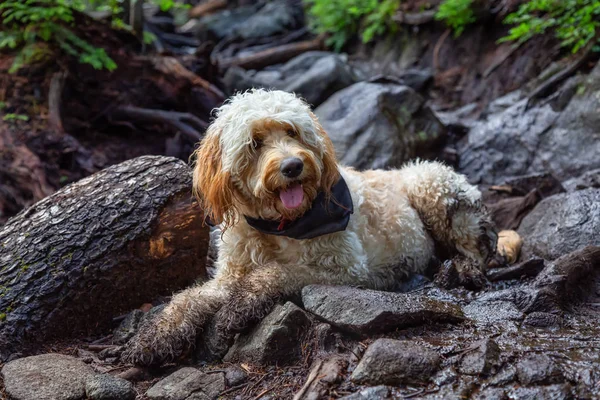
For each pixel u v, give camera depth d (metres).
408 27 12.38
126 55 9.07
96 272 4.63
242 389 3.68
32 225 4.69
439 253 5.58
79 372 3.88
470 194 5.34
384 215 4.98
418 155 8.60
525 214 6.60
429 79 10.95
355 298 3.95
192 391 3.67
